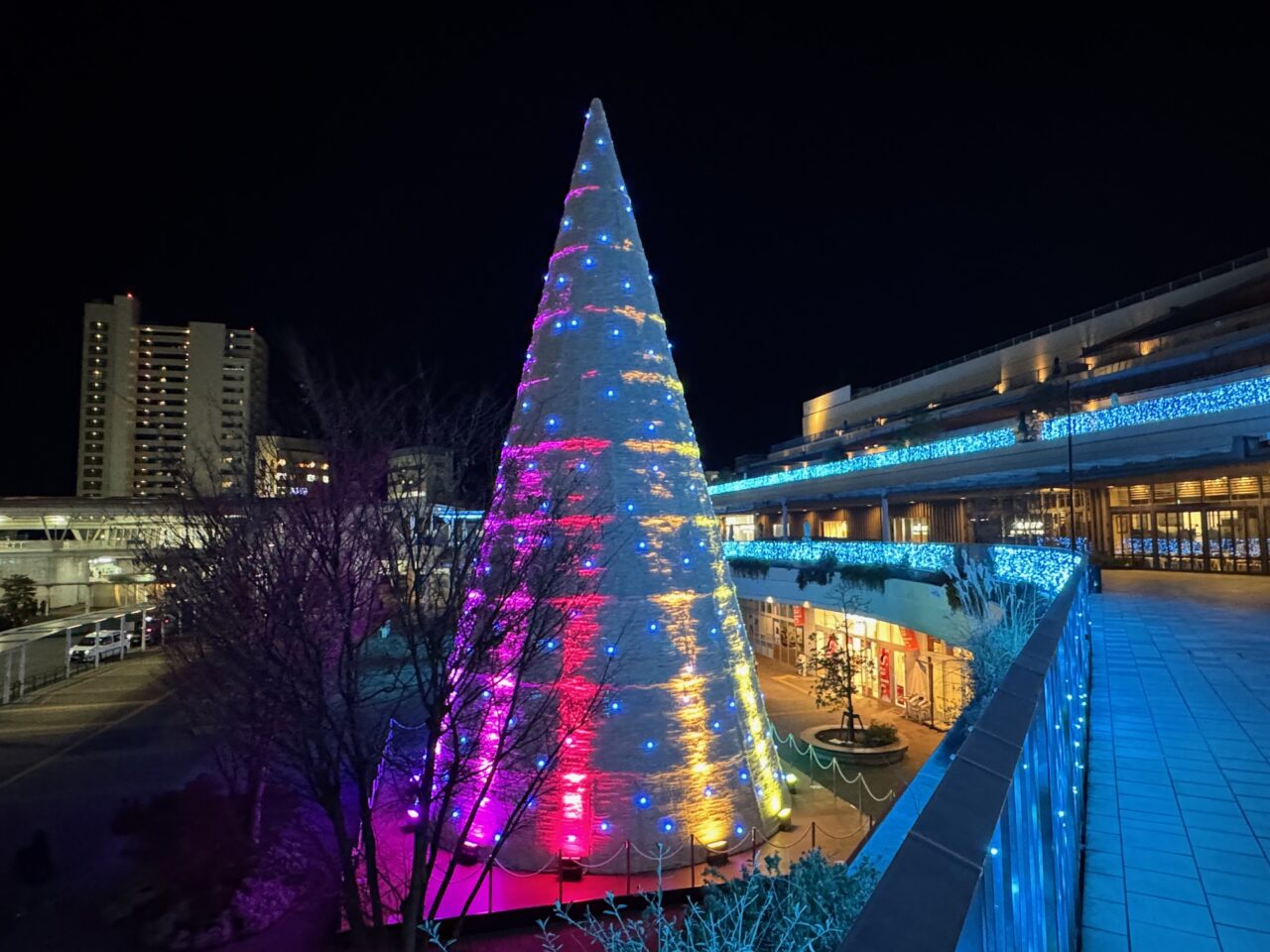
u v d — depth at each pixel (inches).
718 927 169.8
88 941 428.8
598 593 429.1
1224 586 753.6
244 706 379.6
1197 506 927.0
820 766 737.6
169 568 485.7
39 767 772.0
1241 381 765.9
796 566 1077.8
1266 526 843.4
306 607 335.6
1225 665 369.1
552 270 512.7
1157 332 1243.2
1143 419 869.8
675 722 427.8
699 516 479.5
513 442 472.1
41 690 1157.1
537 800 410.3
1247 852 168.4
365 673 398.9
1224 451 762.2
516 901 381.4
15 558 2050.9
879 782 677.3
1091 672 362.0
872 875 191.8
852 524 1493.6
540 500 425.1
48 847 557.0
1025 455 1036.5
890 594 838.5
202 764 769.6
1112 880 157.4
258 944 402.9
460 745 379.9
